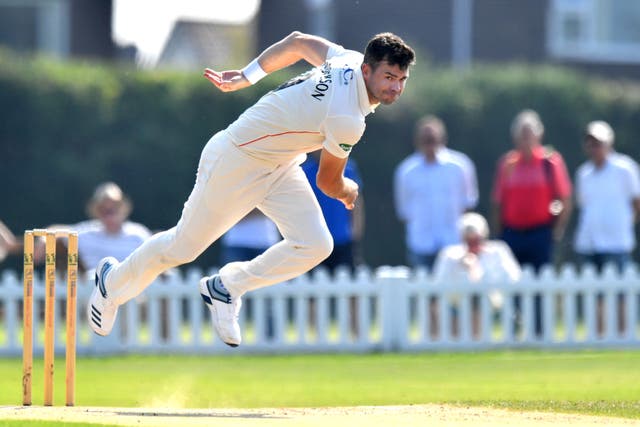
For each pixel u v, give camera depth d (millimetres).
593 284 46875
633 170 49844
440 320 46250
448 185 50156
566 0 91812
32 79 67562
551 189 47531
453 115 71688
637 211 50219
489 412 23984
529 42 90312
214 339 45281
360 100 22797
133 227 47719
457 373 36750
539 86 73062
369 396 30734
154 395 31703
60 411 22891
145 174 68188
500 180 48312
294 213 24422
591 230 50094
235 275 25188
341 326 45844
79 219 68062
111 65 71438
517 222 47719
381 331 46000
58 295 44062
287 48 24438
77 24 90438
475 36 89750
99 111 68125
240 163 23812
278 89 23594
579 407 25031
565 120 73125
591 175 50062
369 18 91000
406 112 70688
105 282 25484
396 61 22422
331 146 23094
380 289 45938
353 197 24672
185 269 66562
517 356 42875
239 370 38719
